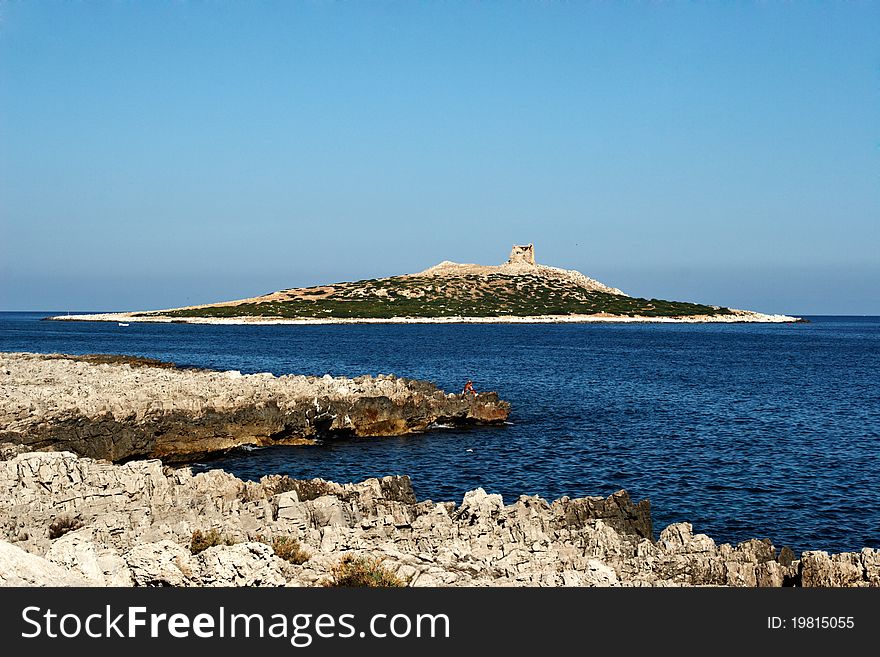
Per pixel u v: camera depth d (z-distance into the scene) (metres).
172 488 24.38
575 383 76.62
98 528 18.94
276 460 40.75
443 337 171.75
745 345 151.50
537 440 45.78
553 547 19.97
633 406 59.94
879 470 37.50
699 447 43.31
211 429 41.84
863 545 26.77
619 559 19.56
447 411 50.41
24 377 56.22
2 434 34.94
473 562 17.98
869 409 58.97
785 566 19.59
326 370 94.00
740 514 30.41
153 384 50.00
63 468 23.45
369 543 18.91
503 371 90.31
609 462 39.69
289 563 16.52
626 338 170.88
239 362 106.88
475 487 35.31
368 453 42.38
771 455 41.03
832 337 194.50
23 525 19.27
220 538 18.27
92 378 55.16
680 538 21.81
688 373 88.31
